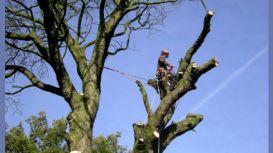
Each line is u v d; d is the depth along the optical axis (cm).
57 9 1073
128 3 1150
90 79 1034
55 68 1009
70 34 1113
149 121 970
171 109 1054
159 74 1050
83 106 990
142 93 1045
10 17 1196
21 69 1076
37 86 1046
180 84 977
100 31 1064
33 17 1156
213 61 942
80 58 1073
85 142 945
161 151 973
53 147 3131
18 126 3052
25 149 2938
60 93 1028
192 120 1000
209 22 954
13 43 1202
